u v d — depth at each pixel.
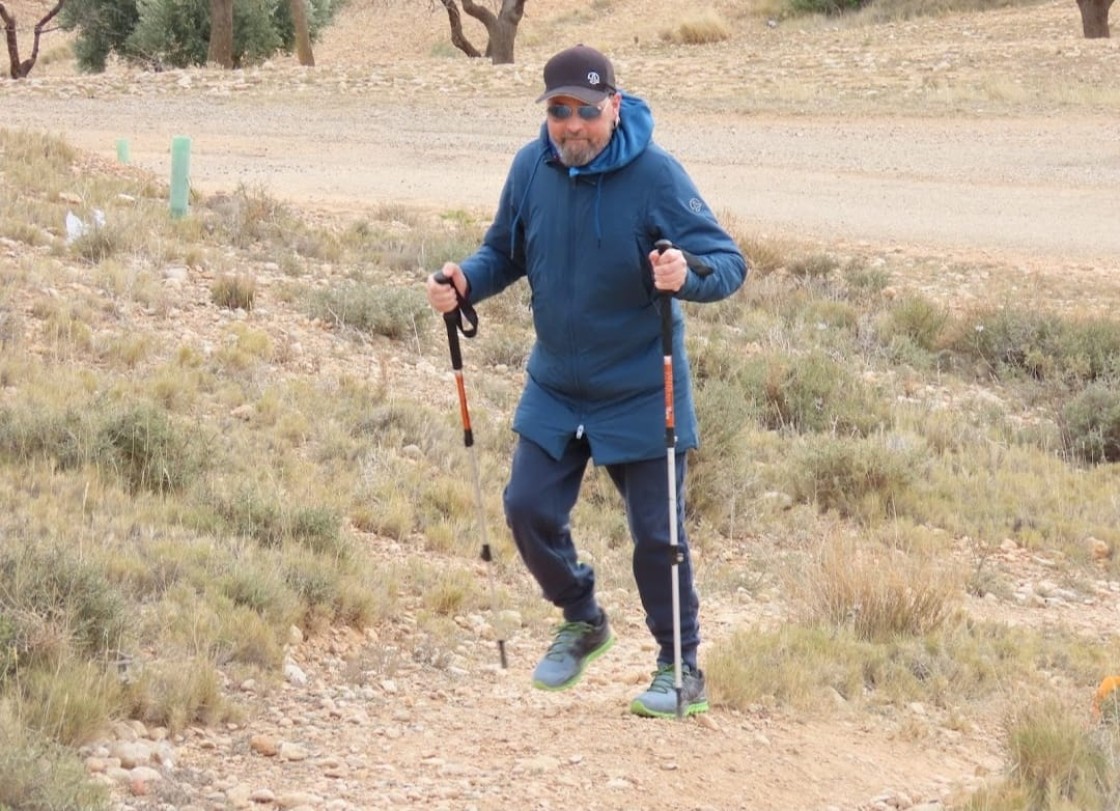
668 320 8.42
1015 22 58.81
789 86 45.78
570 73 8.34
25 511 12.02
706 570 14.80
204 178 32.50
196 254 21.58
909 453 18.48
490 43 56.66
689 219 8.55
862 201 33.16
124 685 9.47
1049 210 32.50
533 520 8.89
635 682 11.26
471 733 9.88
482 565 13.80
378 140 39.03
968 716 11.42
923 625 13.18
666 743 9.70
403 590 12.76
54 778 7.86
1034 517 17.73
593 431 8.86
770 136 40.00
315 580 11.76
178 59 61.16
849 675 11.69
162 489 13.58
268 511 13.09
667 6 74.38
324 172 34.22
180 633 10.41
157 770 8.73
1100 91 43.56
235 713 9.74
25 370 15.66
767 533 16.25
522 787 8.87
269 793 8.52
